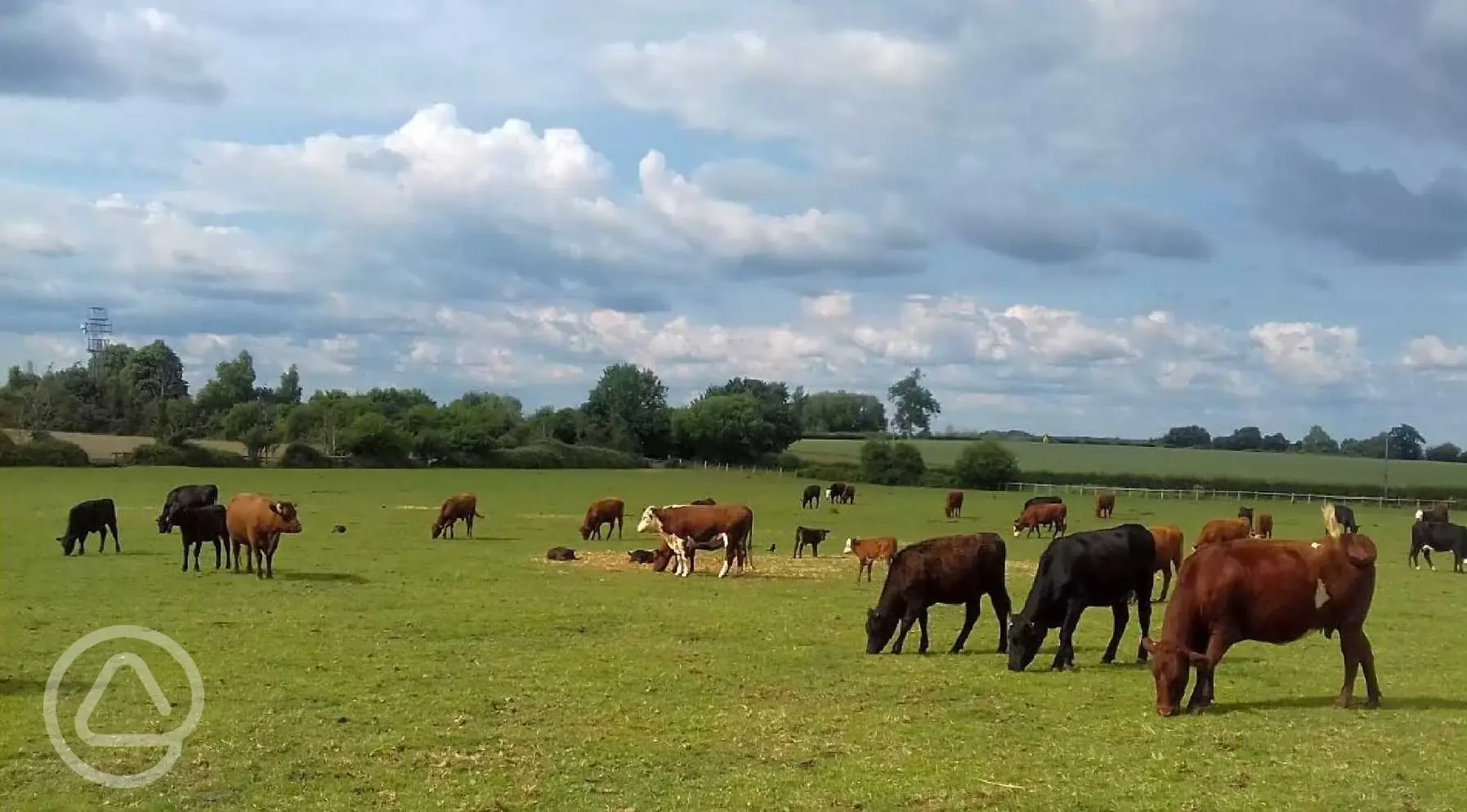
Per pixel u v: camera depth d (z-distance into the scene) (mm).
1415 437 178625
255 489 69188
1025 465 132125
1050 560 16984
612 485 86812
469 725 12914
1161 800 10484
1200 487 105250
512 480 89375
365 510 54969
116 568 29297
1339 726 13258
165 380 173250
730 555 30844
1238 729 13117
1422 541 38875
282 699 14070
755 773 11219
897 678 16141
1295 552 14070
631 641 18969
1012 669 16766
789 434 145250
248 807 10141
